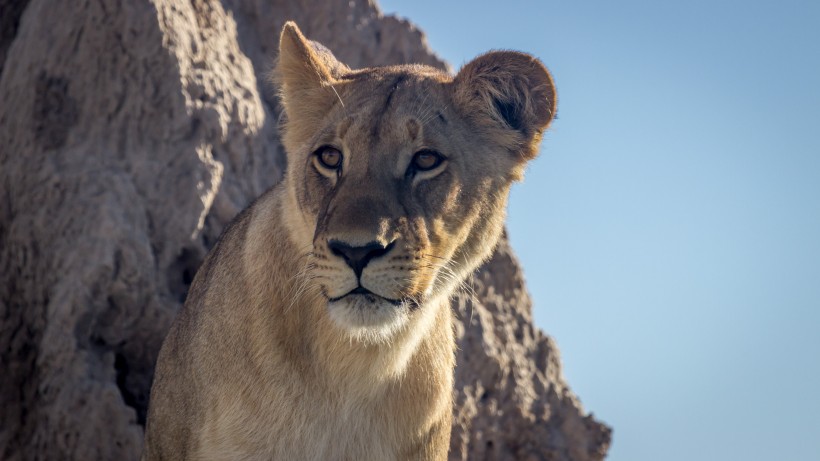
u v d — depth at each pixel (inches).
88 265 600.1
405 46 786.8
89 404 589.9
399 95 443.5
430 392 468.4
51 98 638.5
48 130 634.2
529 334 746.2
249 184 670.5
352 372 448.8
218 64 679.7
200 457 452.1
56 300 598.9
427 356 466.0
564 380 758.5
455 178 439.2
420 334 452.1
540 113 466.3
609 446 739.4
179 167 639.8
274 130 715.4
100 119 640.4
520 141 470.0
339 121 443.2
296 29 469.7
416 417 466.3
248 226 486.0
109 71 643.5
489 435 695.7
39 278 615.8
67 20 646.5
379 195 416.8
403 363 453.4
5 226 635.5
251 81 703.7
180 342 494.9
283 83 484.7
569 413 737.0
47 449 588.4
